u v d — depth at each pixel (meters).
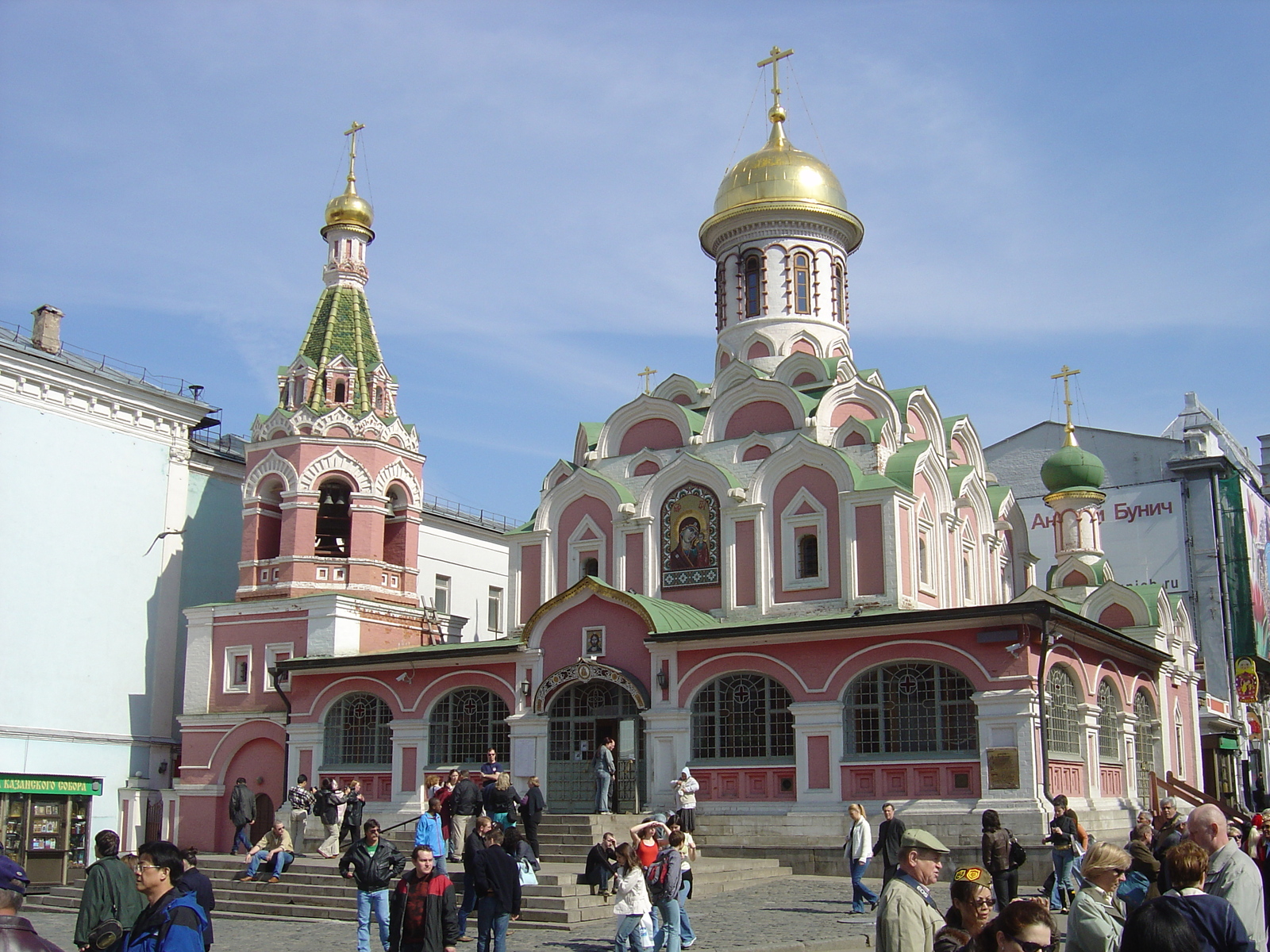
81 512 43.19
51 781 37.84
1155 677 40.00
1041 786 28.92
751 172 45.28
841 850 30.42
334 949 21.78
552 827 31.38
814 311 44.62
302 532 42.81
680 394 44.69
